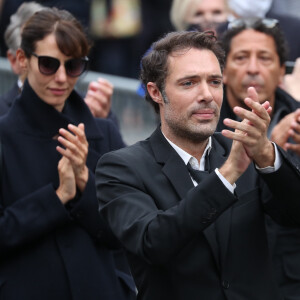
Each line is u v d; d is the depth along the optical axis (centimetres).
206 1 1994
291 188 1035
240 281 1038
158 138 1099
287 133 1373
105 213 1073
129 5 2659
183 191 1049
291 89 1644
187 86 1046
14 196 1293
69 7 2550
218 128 1510
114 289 1315
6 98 1552
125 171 1065
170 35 1083
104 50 2702
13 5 2433
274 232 1313
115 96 2195
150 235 984
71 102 1409
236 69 1511
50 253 1280
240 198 1076
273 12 2042
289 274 1300
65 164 1290
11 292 1259
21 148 1316
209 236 1035
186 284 1023
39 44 1336
